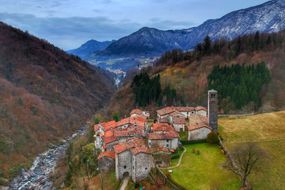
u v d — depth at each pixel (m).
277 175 83.00
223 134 110.38
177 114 129.25
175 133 103.62
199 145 106.88
